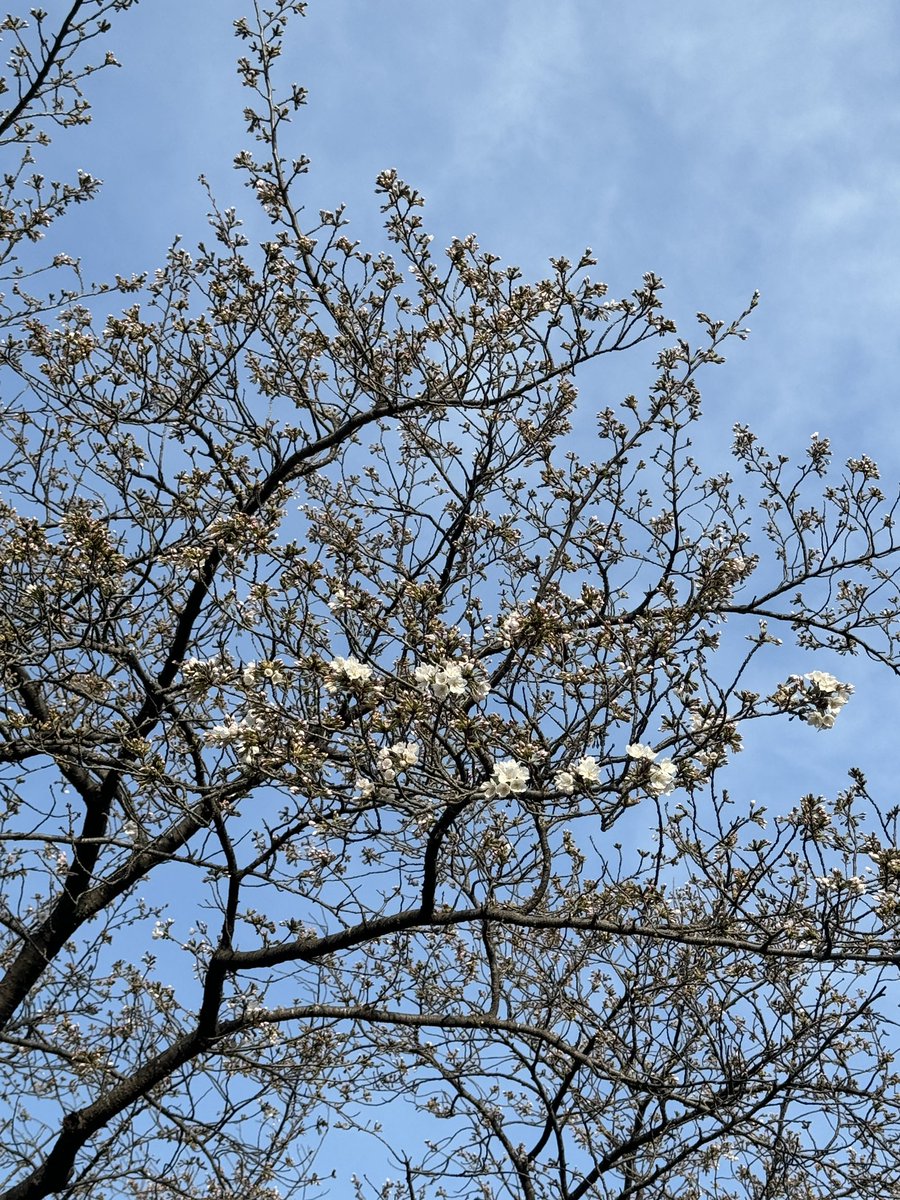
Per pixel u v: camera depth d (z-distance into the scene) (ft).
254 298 22.75
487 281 21.50
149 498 21.31
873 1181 16.48
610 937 20.03
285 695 14.21
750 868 15.40
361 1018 18.90
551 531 24.56
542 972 21.26
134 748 16.75
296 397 23.76
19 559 16.47
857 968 16.89
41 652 17.28
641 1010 18.57
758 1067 16.46
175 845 21.86
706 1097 17.38
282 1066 19.74
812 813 14.79
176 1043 19.53
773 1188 17.65
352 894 17.58
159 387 23.27
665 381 23.08
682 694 14.65
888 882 14.66
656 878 15.72
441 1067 19.52
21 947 25.04
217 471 20.31
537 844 17.04
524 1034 19.22
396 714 13.75
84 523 16.20
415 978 21.50
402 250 21.04
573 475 23.94
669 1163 17.70
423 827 17.08
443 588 22.91
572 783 13.67
